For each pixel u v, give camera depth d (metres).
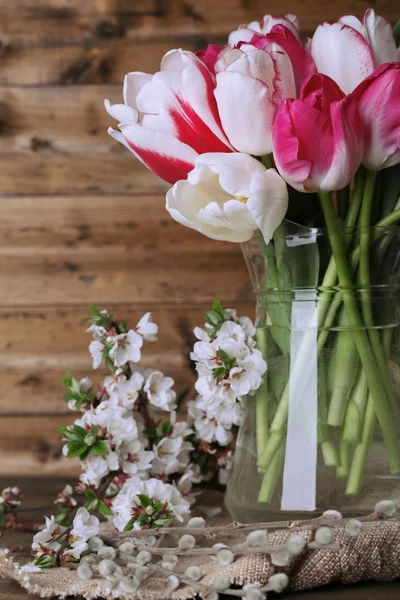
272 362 0.68
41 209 1.00
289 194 0.67
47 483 0.96
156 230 0.99
